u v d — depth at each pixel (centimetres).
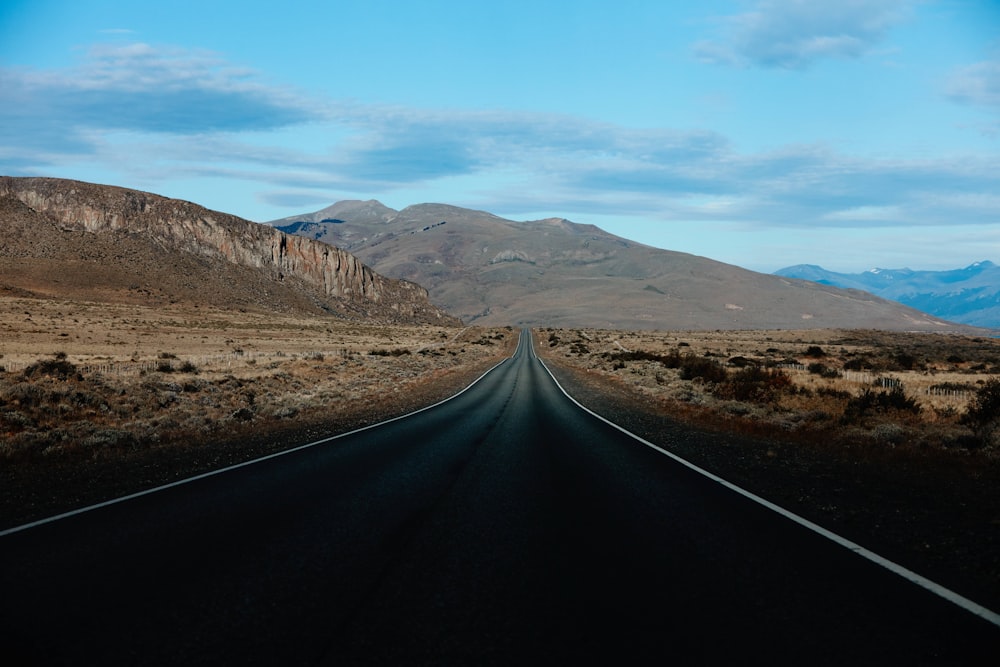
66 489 834
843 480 894
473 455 1127
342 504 737
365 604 425
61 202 16638
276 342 8112
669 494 799
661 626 391
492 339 11862
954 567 511
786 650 358
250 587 457
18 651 353
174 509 708
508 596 441
